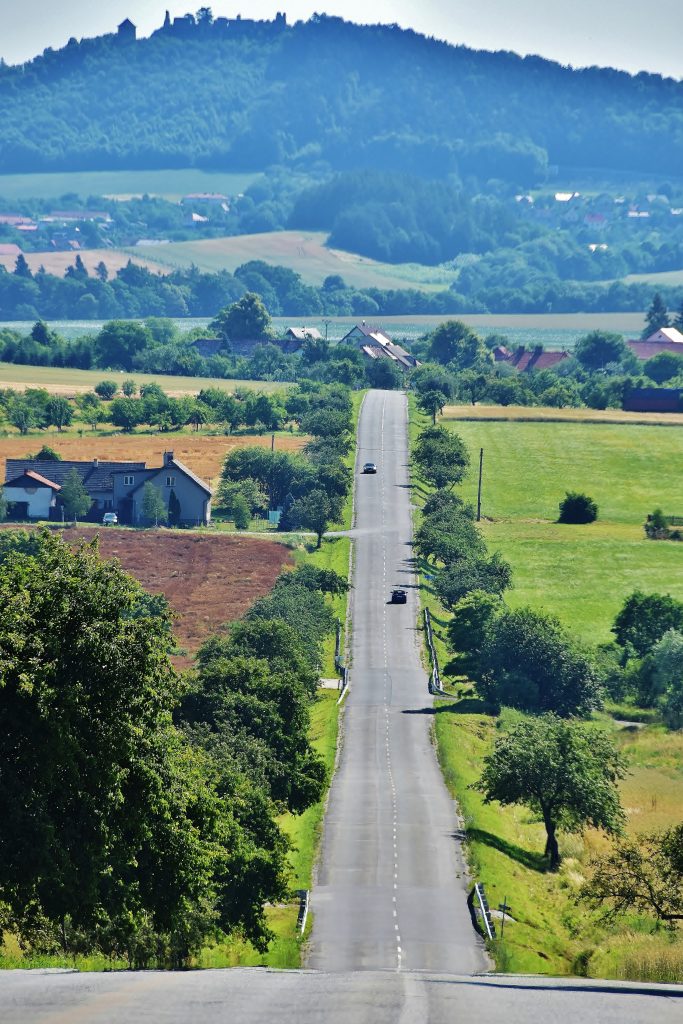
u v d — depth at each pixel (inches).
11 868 6122.1
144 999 3782.0
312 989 4227.4
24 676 6008.9
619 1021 3705.7
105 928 7244.1
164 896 7194.9
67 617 6437.0
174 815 7214.6
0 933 6599.4
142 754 7017.7
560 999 4190.5
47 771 6215.6
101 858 6550.2
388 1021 3587.6
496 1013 3791.8
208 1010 3627.0
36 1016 3435.0
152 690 6688.0
